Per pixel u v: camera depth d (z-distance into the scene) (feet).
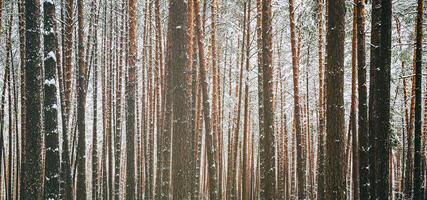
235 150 50.19
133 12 40.24
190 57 33.50
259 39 40.81
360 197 27.71
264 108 33.09
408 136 47.01
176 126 28.35
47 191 27.73
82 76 38.73
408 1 46.39
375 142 26.04
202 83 31.19
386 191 24.72
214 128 43.73
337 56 23.89
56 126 28.27
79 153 38.42
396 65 50.80
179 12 28.17
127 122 40.45
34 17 27.45
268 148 33.01
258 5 41.65
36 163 27.35
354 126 34.50
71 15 39.50
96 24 50.31
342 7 24.02
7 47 48.65
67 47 39.37
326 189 24.07
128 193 39.88
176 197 28.17
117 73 46.80
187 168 28.48
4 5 47.65
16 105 50.67
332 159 23.84
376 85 24.95
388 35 24.48
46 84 27.96
